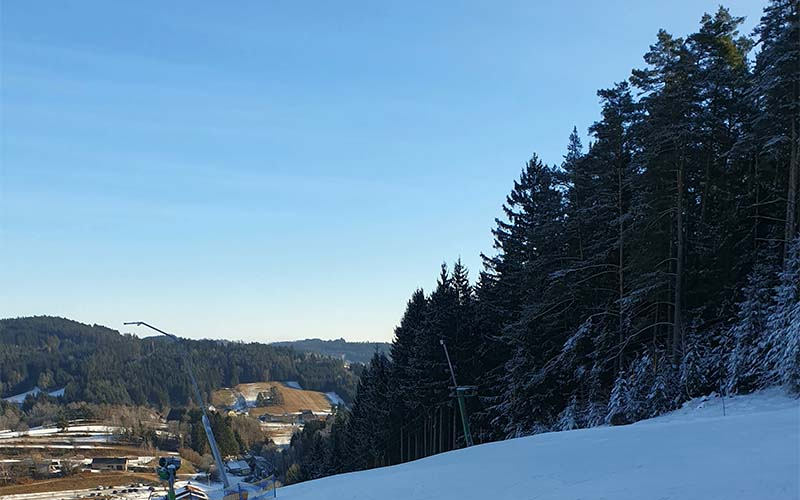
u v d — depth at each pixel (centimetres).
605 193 3797
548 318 4091
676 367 3116
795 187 2803
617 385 3266
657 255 3291
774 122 2855
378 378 7156
